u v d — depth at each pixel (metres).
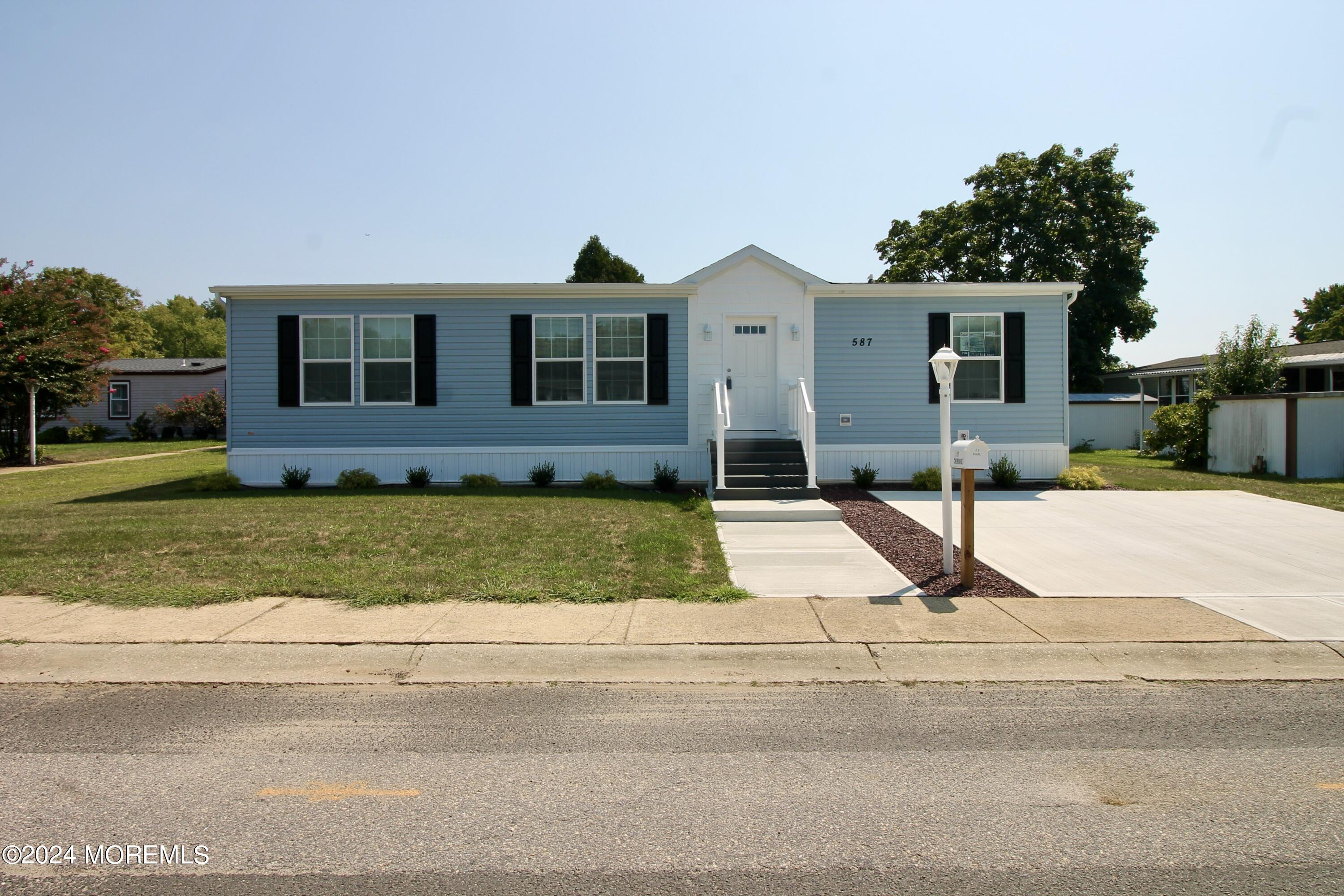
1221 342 24.02
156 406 33.09
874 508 12.40
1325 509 12.21
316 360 15.04
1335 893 3.00
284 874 3.14
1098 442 27.56
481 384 15.09
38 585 7.36
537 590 7.28
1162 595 7.39
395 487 14.70
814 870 3.17
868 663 5.75
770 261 14.97
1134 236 32.16
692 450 15.12
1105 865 3.19
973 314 15.16
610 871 3.16
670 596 7.25
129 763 4.18
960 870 3.16
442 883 3.07
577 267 35.44
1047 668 5.67
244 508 11.54
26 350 20.84
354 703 5.05
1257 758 4.22
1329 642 6.07
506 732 4.61
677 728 4.67
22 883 3.08
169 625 6.39
